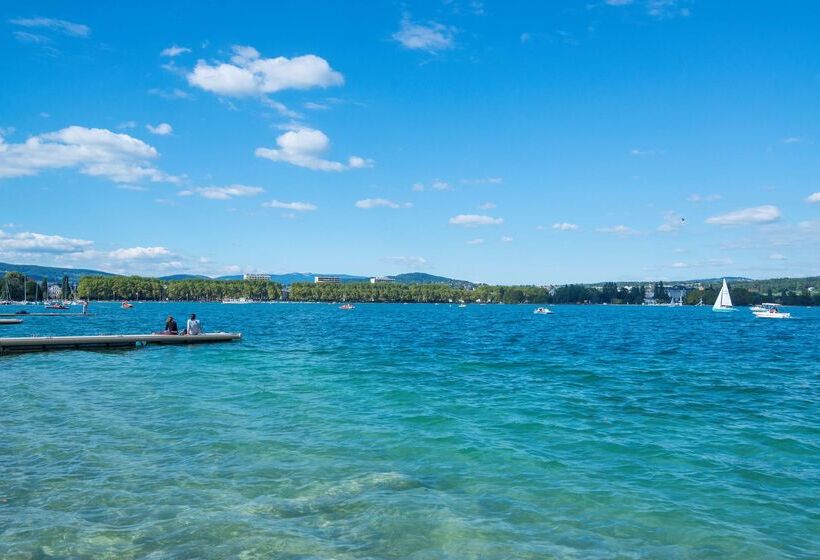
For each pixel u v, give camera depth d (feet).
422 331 244.01
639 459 45.73
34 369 98.63
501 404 68.44
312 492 37.35
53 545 29.37
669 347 163.84
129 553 28.68
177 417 59.16
